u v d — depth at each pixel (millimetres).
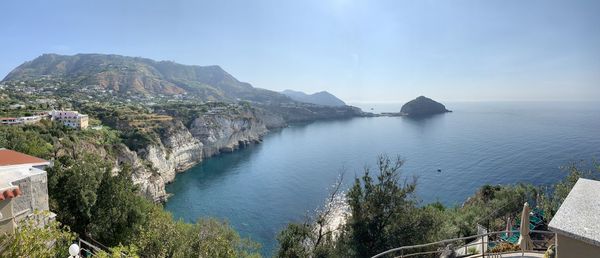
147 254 21344
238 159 152500
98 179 31453
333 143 183375
